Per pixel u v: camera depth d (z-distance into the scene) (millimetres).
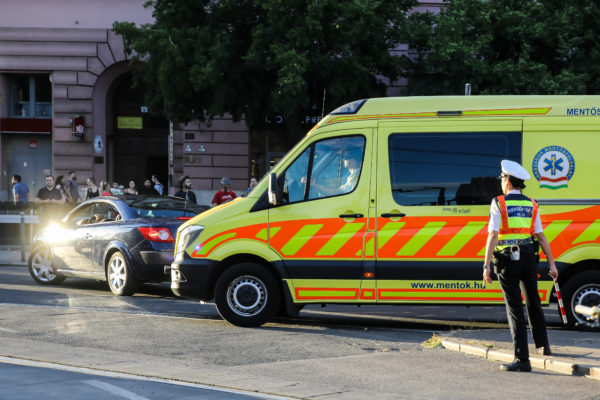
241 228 11961
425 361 9250
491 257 8805
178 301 14859
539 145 11430
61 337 10969
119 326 11883
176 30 26859
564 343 10000
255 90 27281
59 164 36188
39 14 35719
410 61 28359
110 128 37375
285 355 9820
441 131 11547
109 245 15672
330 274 11641
